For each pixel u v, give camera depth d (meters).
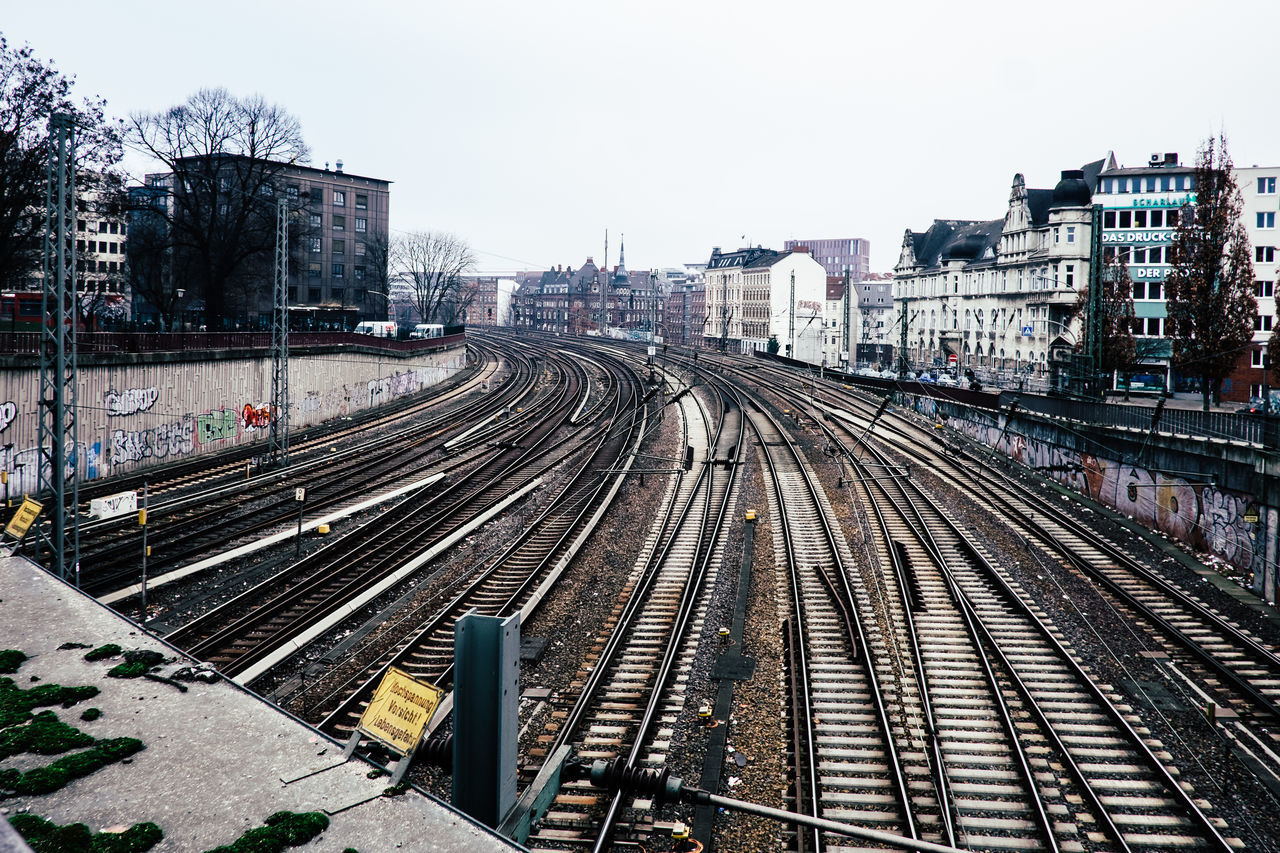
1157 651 16.89
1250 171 57.50
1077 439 32.66
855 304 125.00
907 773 12.09
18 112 35.06
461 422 50.31
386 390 59.59
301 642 16.86
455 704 8.38
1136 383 54.72
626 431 46.06
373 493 31.30
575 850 10.45
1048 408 36.06
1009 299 77.75
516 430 47.22
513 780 8.51
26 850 5.32
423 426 48.03
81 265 60.50
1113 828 10.73
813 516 27.64
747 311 132.38
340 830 7.86
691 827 10.89
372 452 40.22
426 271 113.00
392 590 20.62
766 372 73.00
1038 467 36.47
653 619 18.42
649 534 25.86
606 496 31.02
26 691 10.64
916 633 17.48
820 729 13.34
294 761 9.11
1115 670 15.91
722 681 15.16
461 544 24.94
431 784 11.91
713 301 146.00
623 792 11.30
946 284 91.62
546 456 39.72
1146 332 60.62
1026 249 74.81
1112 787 11.87
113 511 20.75
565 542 24.52
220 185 58.91
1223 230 37.19
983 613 18.67
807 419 48.66
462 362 85.19
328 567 21.62
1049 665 15.98
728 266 140.50
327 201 86.69
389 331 70.00
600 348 102.31
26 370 28.50
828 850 10.36
